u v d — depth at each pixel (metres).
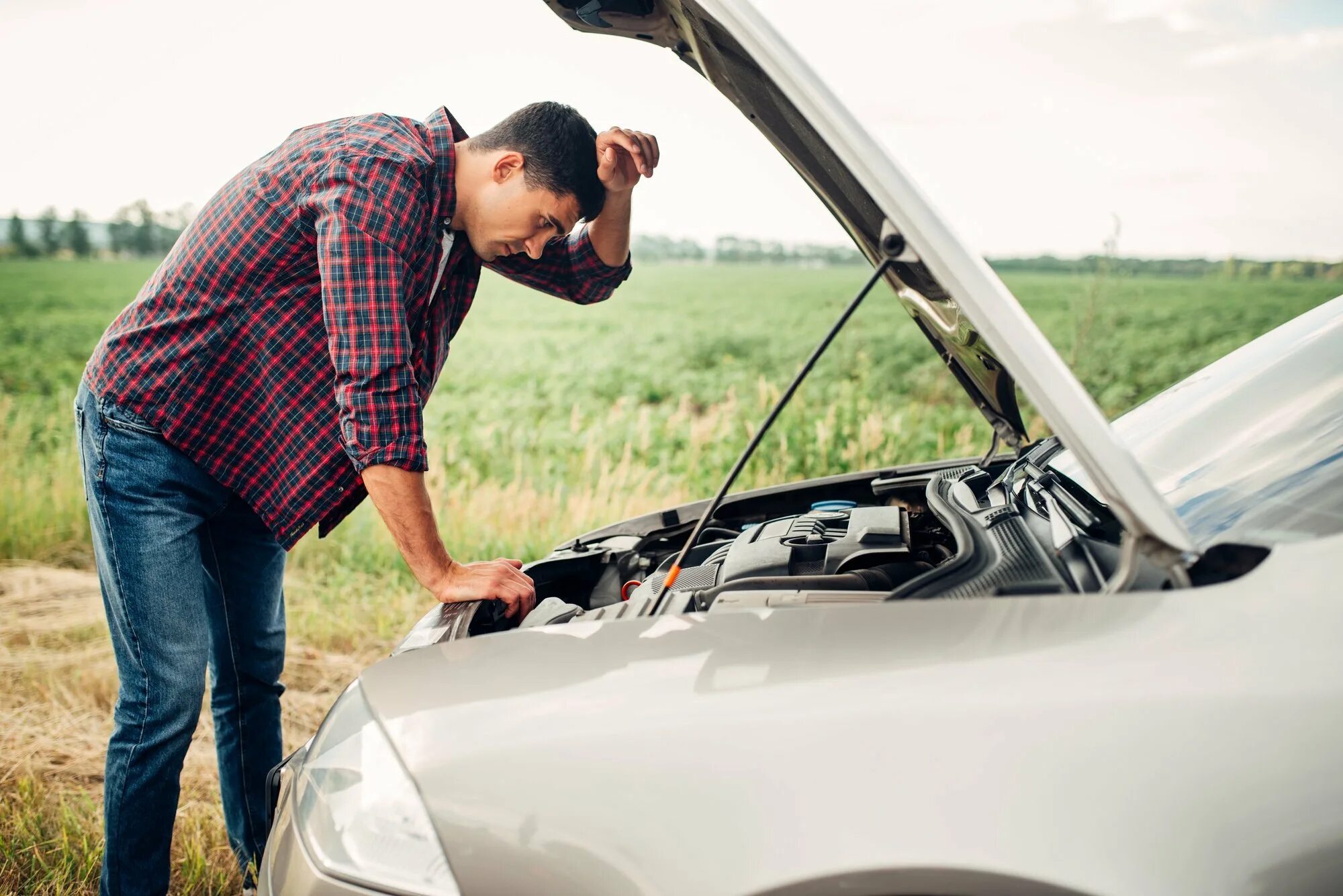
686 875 1.15
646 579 2.09
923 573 1.79
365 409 1.72
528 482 6.11
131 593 1.97
